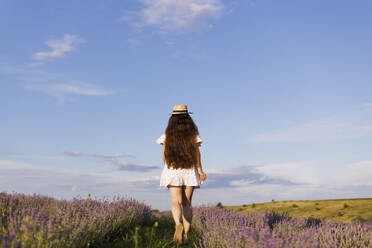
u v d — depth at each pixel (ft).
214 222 19.51
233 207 62.08
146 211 26.27
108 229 17.34
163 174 17.52
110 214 19.20
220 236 15.20
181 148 17.12
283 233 14.32
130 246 16.16
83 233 14.26
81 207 19.16
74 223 14.64
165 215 35.94
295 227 18.45
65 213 16.37
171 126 17.69
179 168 17.10
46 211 16.62
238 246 13.14
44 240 11.40
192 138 17.38
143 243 16.79
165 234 19.84
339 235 16.62
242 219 20.38
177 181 16.99
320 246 13.92
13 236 9.71
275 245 11.32
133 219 22.03
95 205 20.22
